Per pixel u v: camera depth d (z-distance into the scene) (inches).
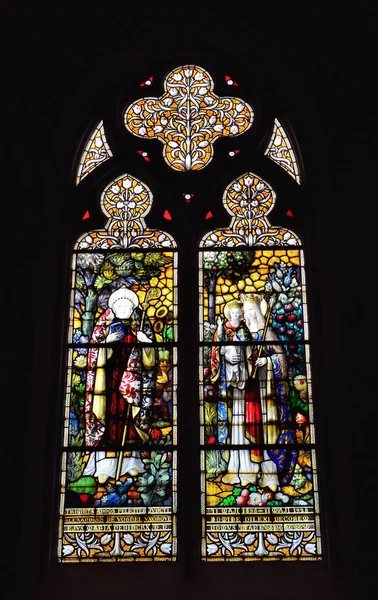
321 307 276.8
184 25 308.0
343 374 254.1
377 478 240.7
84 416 268.7
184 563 243.9
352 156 282.5
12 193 276.7
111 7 302.7
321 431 261.7
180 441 263.6
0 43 291.7
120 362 275.6
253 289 285.1
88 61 301.6
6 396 250.8
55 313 278.4
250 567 245.0
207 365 274.4
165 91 320.5
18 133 285.1
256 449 262.5
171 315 281.9
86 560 249.3
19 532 236.1
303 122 302.4
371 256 267.3
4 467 242.7
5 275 265.4
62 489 259.0
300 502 255.3
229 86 319.3
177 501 255.9
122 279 288.4
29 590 234.7
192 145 310.8
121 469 261.4
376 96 288.8
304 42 299.6
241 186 302.7
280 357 274.7
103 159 308.3
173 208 298.5
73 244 295.0
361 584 230.5
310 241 289.3
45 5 296.2
